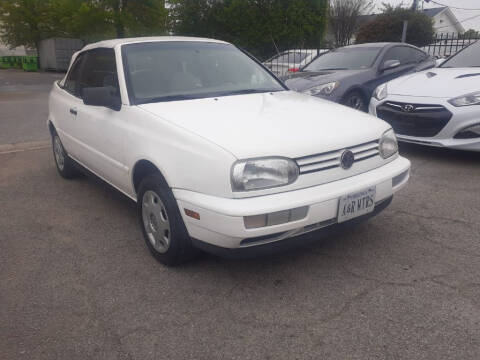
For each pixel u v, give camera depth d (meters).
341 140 2.78
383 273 2.94
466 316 2.45
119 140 3.37
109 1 26.25
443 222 3.68
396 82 5.88
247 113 3.06
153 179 2.99
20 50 45.12
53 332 2.44
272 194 2.53
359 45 8.29
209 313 2.57
